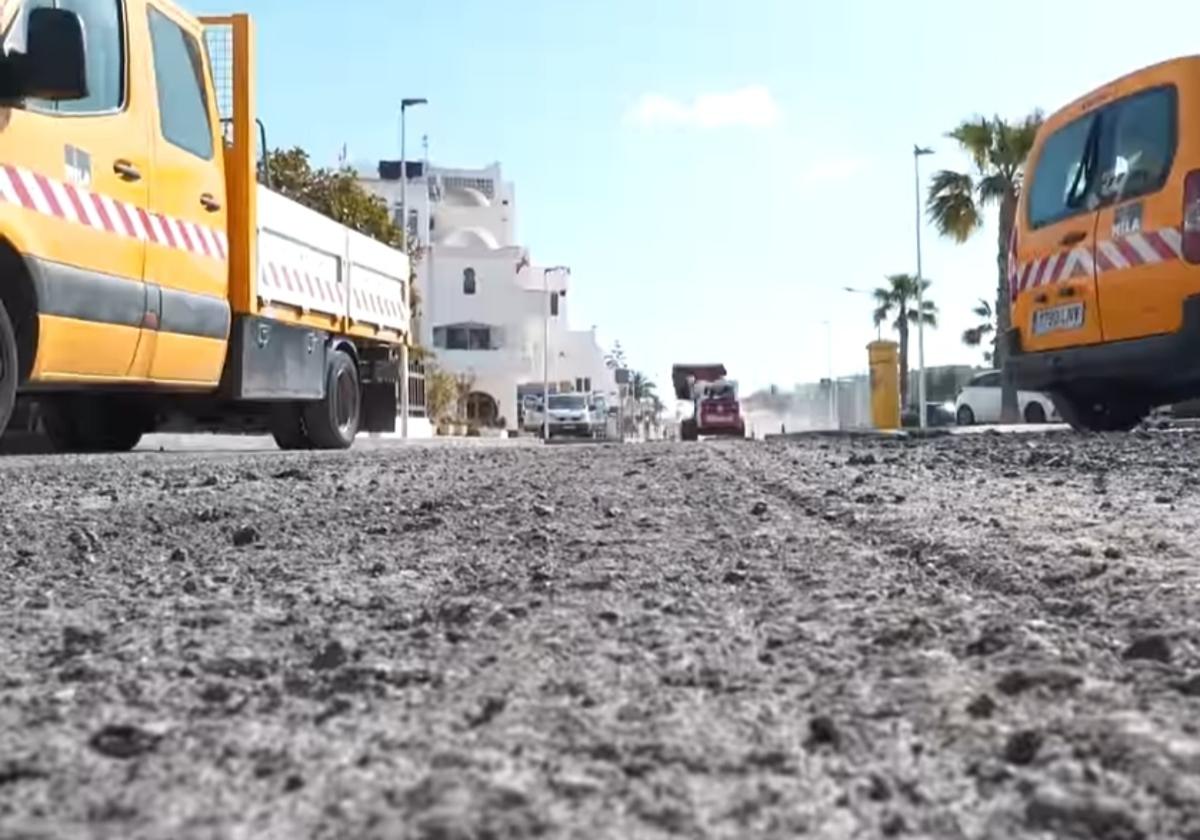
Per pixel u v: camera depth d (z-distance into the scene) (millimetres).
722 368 54719
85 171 6457
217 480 5219
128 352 6977
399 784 1169
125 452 9641
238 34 8695
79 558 2969
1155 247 8000
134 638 1947
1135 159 8281
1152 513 3398
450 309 60062
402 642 1847
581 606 2119
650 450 8109
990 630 1827
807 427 47219
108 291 6664
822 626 1899
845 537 3002
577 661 1689
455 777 1183
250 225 8703
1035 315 9336
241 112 8680
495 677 1603
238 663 1737
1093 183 8695
